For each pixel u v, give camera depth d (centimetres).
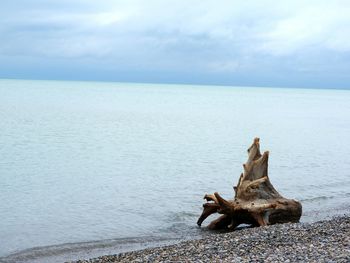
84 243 2439
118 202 3400
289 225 2370
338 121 12812
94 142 7194
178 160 5575
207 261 1677
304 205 3372
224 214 2648
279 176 4644
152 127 9938
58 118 11256
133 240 2483
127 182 4181
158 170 4844
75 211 3138
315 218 2905
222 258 1725
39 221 2888
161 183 4153
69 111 13888
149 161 5462
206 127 10131
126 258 1953
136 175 4534
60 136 7775
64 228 2731
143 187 3962
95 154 5931
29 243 2441
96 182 4153
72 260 2152
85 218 2958
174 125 10512
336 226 2280
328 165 5422
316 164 5462
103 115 12925
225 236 2250
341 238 1983
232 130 9512
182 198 3547
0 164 4962
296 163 5494
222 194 3734
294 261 1584
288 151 6531
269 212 2552
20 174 4447
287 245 1898
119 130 9125
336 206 3334
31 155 5647
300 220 2836
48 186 3941
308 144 7450
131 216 3008
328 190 4012
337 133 9412
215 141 7625
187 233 2609
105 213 3086
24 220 2906
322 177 4653
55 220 2912
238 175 4634
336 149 6956
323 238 2005
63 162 5219
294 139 8119
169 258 1798
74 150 6228
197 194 3712
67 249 2334
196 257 1778
